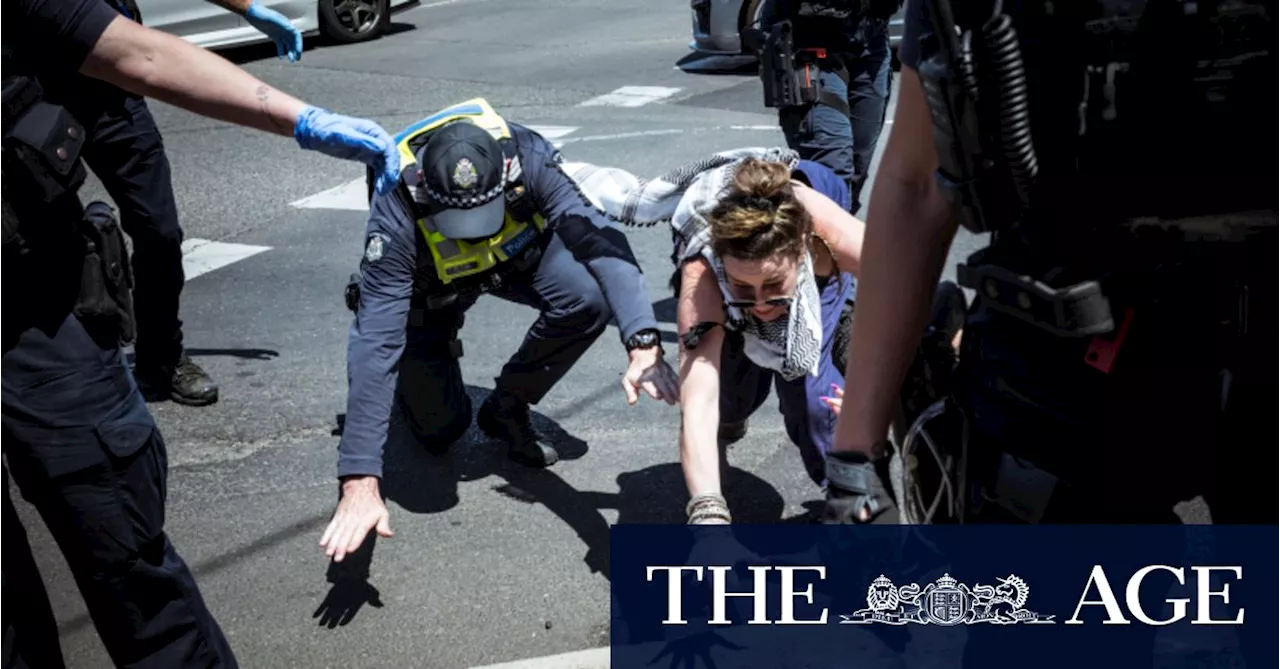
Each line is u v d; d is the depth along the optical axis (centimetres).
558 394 434
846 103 436
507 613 314
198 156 770
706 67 975
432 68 1027
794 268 281
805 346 289
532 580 327
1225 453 142
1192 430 139
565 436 405
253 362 475
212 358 480
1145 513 143
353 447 304
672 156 729
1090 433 138
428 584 329
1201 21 123
